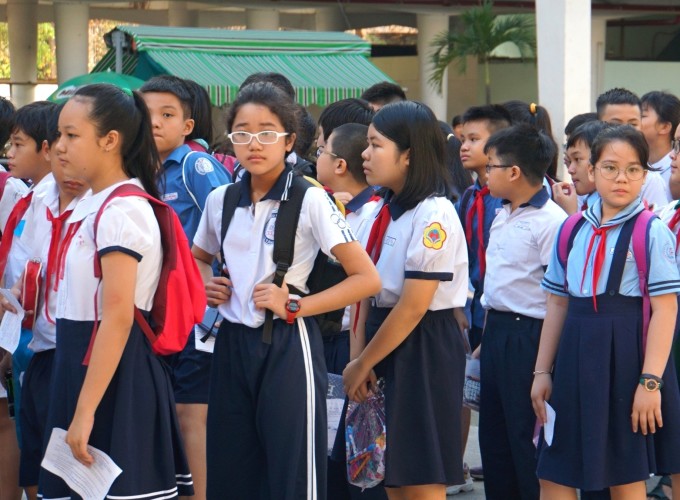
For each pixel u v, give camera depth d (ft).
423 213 12.32
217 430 11.62
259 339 11.19
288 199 11.21
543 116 19.76
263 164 11.12
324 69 46.62
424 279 12.10
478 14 63.72
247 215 11.41
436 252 12.09
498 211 15.25
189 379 14.89
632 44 81.15
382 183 12.60
